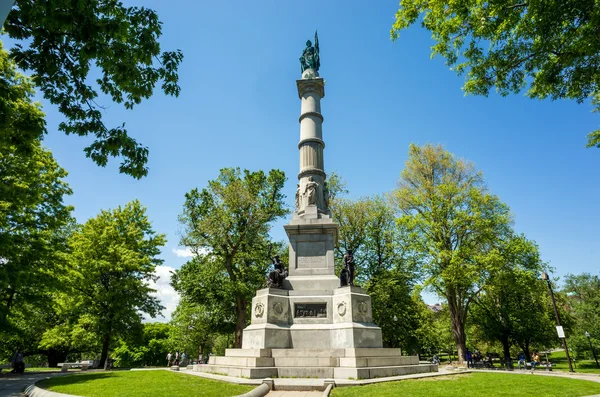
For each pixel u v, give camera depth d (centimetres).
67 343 3609
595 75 1252
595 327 5203
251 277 3903
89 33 953
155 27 1055
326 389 1370
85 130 1095
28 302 2664
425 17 1462
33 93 2250
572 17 1133
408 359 1992
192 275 3891
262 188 4309
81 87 1063
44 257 2573
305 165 2567
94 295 3634
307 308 2080
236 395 1243
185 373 1925
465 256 3588
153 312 3938
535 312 4784
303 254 2297
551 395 1239
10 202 2391
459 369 2236
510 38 1320
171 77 1123
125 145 1118
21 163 2436
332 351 1838
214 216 3794
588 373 2680
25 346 4338
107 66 1029
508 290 4406
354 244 4291
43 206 2689
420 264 4200
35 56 984
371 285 4078
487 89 1449
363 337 1895
